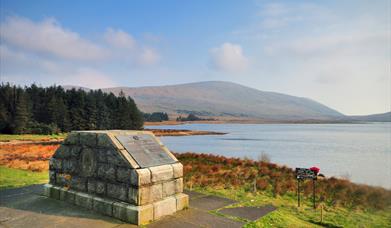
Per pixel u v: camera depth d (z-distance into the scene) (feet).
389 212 26.22
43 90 311.88
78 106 282.36
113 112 313.53
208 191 30.91
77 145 22.66
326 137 222.69
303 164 76.64
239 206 24.25
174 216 20.42
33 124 234.17
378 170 67.00
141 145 21.45
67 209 21.24
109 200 20.13
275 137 226.38
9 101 256.52
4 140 157.69
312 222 22.65
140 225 18.40
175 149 124.26
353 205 28.12
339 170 67.21
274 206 25.09
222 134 285.02
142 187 18.86
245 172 41.81
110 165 20.25
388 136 234.58
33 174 39.40
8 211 20.89
